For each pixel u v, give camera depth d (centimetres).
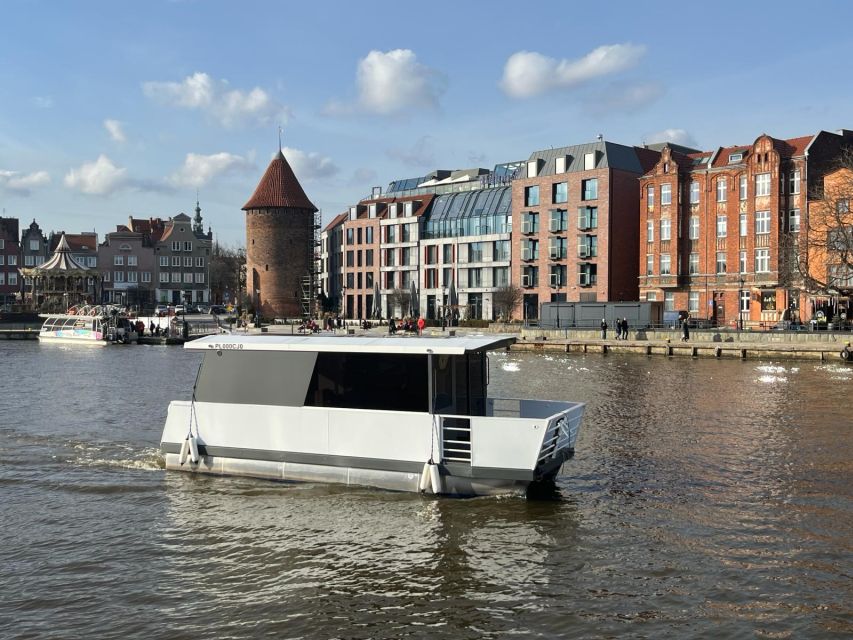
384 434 1859
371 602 1325
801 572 1419
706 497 1891
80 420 3041
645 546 1554
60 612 1297
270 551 1548
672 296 8556
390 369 1875
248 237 13162
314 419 1920
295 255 13075
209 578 1428
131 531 1669
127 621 1262
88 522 1730
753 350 6038
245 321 10638
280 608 1306
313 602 1326
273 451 1962
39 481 2056
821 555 1498
